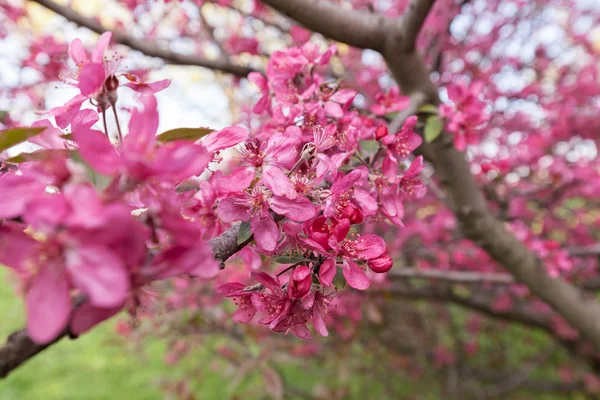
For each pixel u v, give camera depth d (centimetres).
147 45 236
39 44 284
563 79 476
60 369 672
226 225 106
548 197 362
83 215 56
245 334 346
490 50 447
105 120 93
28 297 57
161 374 612
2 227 73
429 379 516
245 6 318
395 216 131
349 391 491
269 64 146
